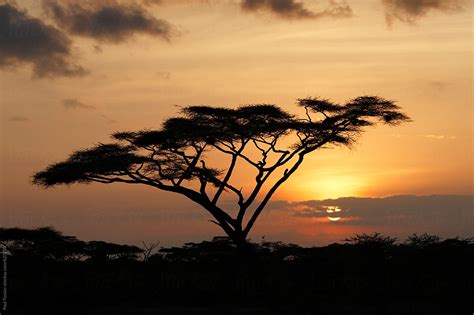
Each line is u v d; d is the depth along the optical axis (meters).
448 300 37.97
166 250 51.84
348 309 36.50
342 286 41.34
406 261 40.16
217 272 44.16
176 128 48.47
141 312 36.59
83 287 42.81
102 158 49.16
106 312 36.78
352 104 49.84
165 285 43.75
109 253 52.66
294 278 42.59
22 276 42.56
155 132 49.09
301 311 36.66
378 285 40.44
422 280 39.88
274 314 35.91
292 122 49.25
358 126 50.53
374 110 49.72
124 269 44.72
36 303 39.03
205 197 49.53
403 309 36.16
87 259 51.16
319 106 49.78
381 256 40.91
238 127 48.75
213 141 49.03
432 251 39.97
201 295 42.12
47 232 53.09
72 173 49.31
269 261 44.78
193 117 49.25
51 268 44.03
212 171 50.44
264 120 48.81
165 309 37.75
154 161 49.62
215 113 48.88
